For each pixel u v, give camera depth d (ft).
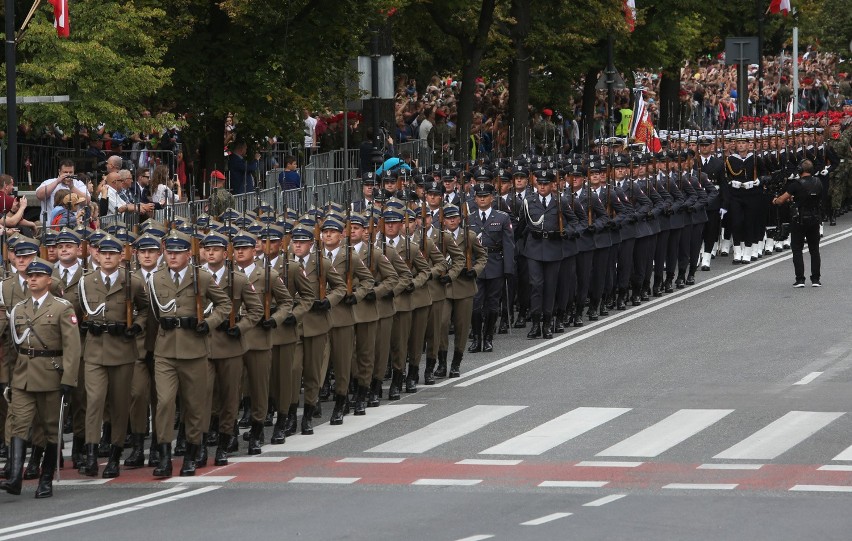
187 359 134.62
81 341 142.92
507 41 352.69
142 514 119.03
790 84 515.91
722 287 248.73
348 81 295.07
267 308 143.13
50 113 225.56
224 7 264.31
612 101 366.63
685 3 436.35
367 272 159.53
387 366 174.70
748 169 272.92
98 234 148.56
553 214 205.26
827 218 337.72
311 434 152.66
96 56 229.25
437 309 176.45
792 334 202.28
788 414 151.84
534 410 157.99
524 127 358.84
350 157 303.89
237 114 276.21
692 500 117.29
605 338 204.54
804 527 107.04
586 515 112.37
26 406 130.93
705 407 156.35
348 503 119.65
